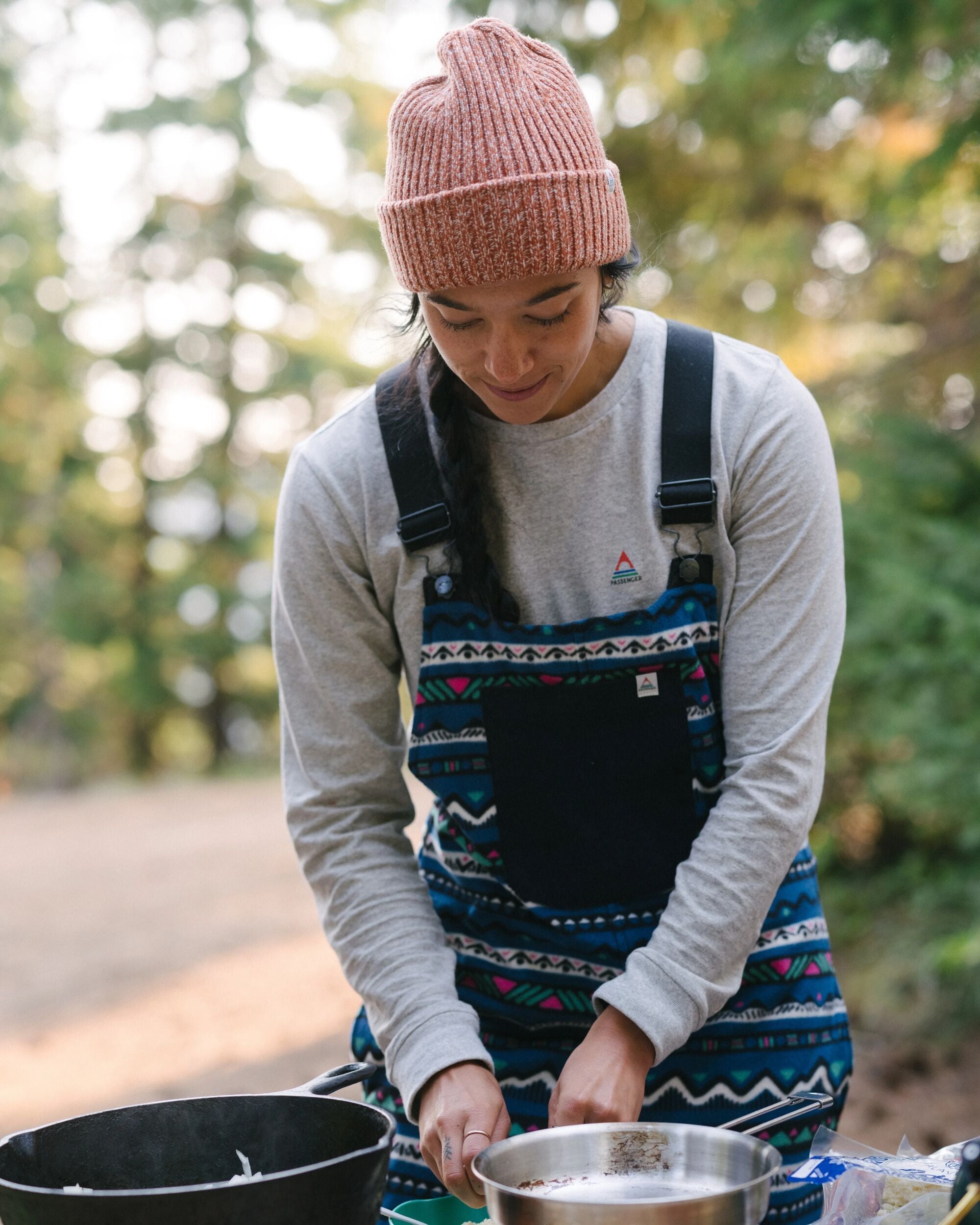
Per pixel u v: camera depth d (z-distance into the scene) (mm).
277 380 19484
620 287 1379
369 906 1442
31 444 18781
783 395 1417
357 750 1505
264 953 6410
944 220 5016
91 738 19578
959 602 4098
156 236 19516
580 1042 1461
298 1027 5203
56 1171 1088
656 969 1304
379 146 10164
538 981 1461
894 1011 4414
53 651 19375
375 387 1521
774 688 1373
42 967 6328
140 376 19656
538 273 1222
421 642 1479
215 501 20156
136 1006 5613
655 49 5574
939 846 4871
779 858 1334
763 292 5828
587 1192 1049
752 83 5105
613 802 1427
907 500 4473
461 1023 1347
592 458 1427
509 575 1464
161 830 11047
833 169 5598
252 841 10031
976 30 4254
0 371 18031
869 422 4715
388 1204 1477
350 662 1511
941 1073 4062
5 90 18031
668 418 1416
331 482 1483
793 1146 1403
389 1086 1510
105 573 19406
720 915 1313
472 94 1231
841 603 1420
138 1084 4625
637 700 1414
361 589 1494
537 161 1219
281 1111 1139
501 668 1434
